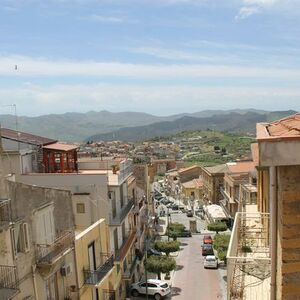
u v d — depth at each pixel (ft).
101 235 116.88
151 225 268.82
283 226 25.02
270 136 23.47
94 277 101.45
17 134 137.49
